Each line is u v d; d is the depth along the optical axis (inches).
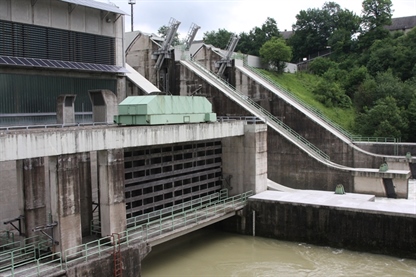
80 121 1378.0
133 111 1117.7
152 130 1064.2
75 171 888.3
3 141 761.6
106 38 1451.8
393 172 1685.5
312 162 1788.9
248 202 1374.3
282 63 3043.8
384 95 2554.1
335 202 1293.1
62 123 1099.3
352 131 2405.3
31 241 943.0
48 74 1279.5
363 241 1203.2
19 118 1208.2
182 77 2084.2
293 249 1248.8
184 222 1159.0
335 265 1121.4
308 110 2199.8
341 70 3051.2
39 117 1261.1
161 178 1263.5
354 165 1977.1
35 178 959.6
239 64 2458.2
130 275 949.8
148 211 1221.1
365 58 3117.6
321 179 1781.5
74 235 887.1
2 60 1135.0
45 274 800.9
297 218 1298.0
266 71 2989.7
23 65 1173.1
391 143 2071.9
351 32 3518.7
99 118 1226.0
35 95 1248.8
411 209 1187.3
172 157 1293.1
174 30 2071.9
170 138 1123.3
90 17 1389.0
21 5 1194.6
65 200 868.0
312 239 1278.3
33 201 956.6
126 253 940.0
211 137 1285.7
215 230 1439.5
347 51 3425.2
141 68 2209.6
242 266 1125.1
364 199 1344.7
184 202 1347.2
